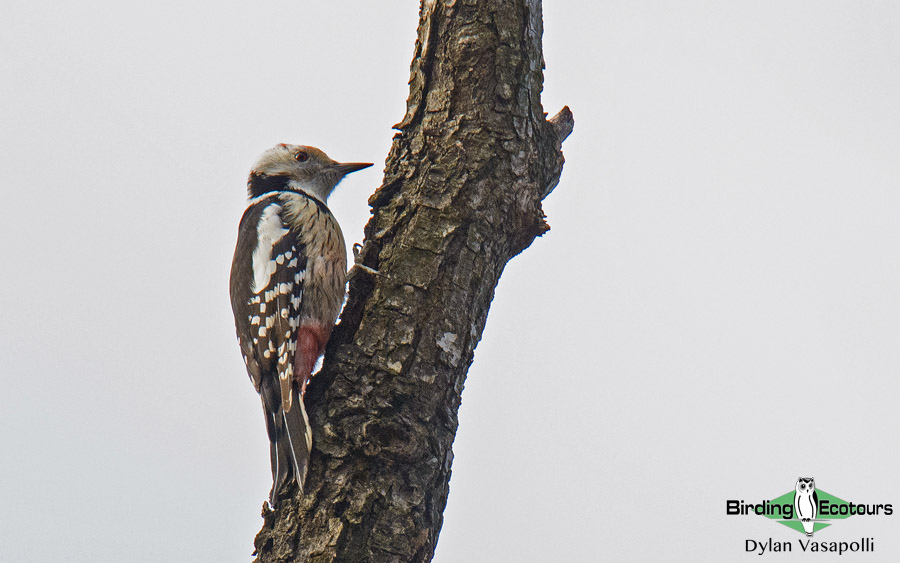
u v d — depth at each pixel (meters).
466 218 8.25
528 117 8.75
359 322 8.07
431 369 7.77
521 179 8.56
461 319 8.02
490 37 8.70
